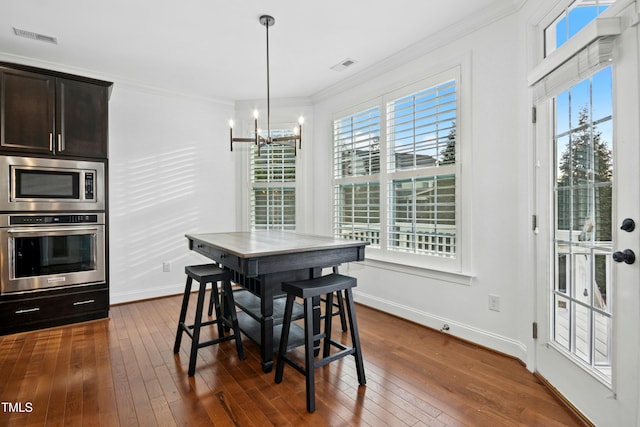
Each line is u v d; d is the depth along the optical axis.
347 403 1.85
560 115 1.94
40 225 2.91
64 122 3.02
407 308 3.18
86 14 2.51
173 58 3.29
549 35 2.06
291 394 1.94
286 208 4.51
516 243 2.35
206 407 1.81
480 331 2.59
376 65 3.44
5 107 2.77
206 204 4.41
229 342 2.73
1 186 2.75
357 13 2.53
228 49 3.11
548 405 1.83
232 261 2.09
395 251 3.31
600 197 1.61
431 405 1.83
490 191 2.51
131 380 2.10
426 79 3.01
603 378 1.57
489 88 2.51
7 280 2.79
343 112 3.96
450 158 2.81
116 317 3.32
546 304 2.05
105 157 3.24
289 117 4.51
